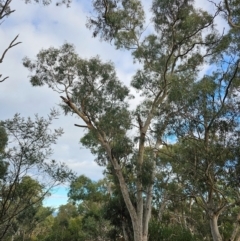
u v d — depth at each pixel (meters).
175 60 20.38
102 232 41.66
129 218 24.41
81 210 49.84
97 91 19.91
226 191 15.16
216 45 18.22
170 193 18.16
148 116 19.64
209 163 14.64
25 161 10.05
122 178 19.53
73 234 47.34
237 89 15.15
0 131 9.91
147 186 19.11
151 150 18.61
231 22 15.28
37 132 10.13
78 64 19.42
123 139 19.39
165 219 31.84
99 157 23.97
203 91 14.76
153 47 21.11
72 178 10.87
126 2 20.17
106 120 19.42
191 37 20.11
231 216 20.97
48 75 19.52
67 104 19.34
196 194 16.42
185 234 23.28
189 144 15.33
